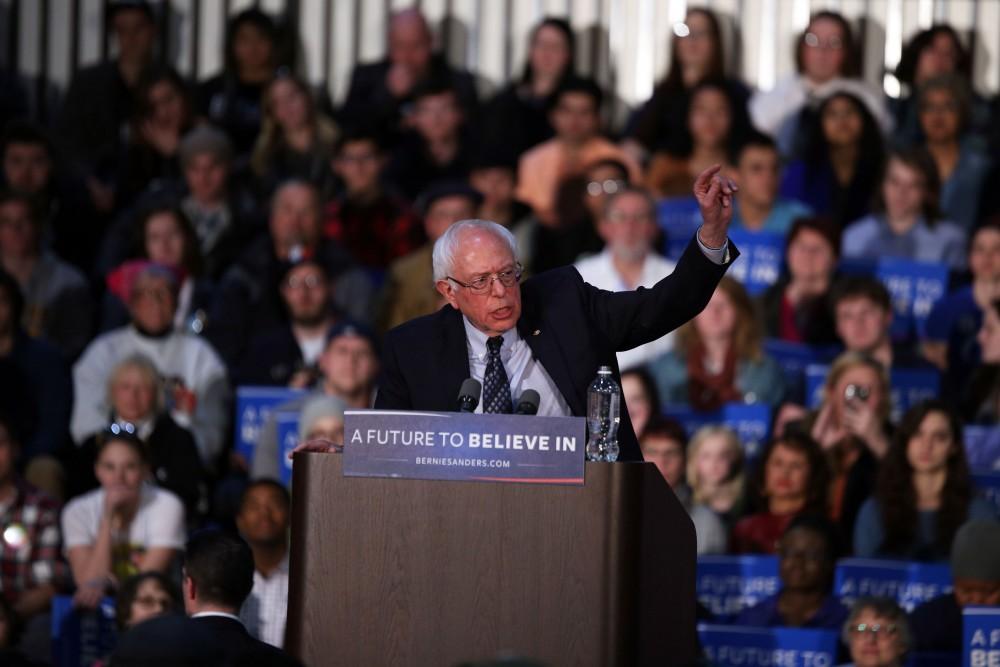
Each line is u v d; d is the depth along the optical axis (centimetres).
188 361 2791
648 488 1255
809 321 2859
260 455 2448
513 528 1255
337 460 1283
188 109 3428
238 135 3488
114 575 2308
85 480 2519
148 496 2364
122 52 3553
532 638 1248
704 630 1978
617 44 3694
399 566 1268
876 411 2470
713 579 2198
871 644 1923
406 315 2978
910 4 3669
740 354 2691
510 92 3503
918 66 3491
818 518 2192
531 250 3173
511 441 1257
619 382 1426
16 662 1772
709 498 2406
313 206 2998
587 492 1248
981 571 2048
